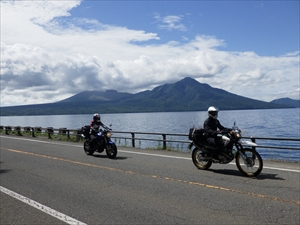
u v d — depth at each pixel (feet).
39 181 27.48
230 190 22.35
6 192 23.97
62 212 18.85
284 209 17.95
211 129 29.22
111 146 39.93
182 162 35.35
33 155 44.98
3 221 17.66
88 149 43.37
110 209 19.04
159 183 25.18
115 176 28.43
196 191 22.43
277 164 33.12
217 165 32.89
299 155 84.89
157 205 19.48
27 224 17.11
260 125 256.93
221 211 17.97
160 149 49.65
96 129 42.75
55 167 34.37
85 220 17.34
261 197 20.40
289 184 23.63
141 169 31.45
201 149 29.99
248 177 26.61
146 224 16.40
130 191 22.98
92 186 24.97
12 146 58.95
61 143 63.77
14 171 32.68
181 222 16.52
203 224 16.15
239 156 27.58
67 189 24.29
